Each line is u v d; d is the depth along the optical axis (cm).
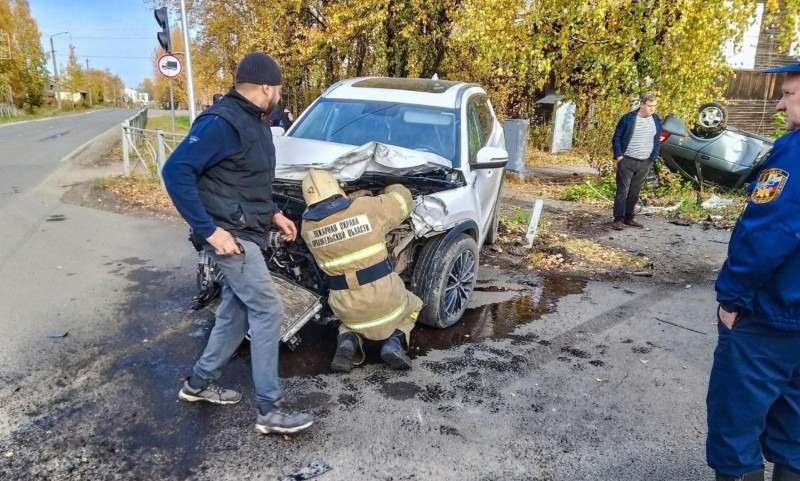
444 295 423
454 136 496
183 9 1077
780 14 1435
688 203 931
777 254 193
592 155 1280
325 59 1520
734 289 208
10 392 325
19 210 798
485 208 536
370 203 342
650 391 355
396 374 364
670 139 1020
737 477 224
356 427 303
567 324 460
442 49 1294
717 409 226
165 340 400
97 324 424
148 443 283
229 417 308
